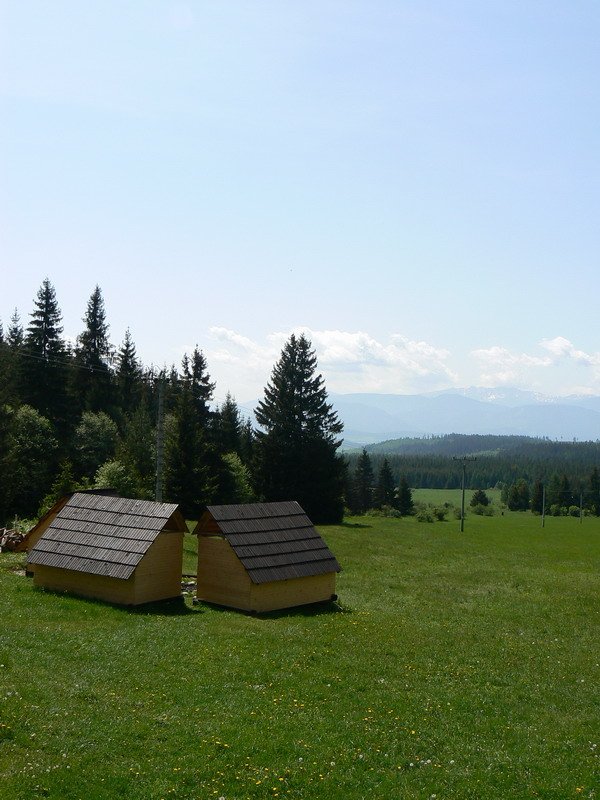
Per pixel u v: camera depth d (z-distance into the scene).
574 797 13.77
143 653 21.36
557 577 53.97
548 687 21.78
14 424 69.69
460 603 39.47
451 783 14.16
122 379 106.00
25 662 19.22
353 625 28.78
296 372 91.62
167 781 13.28
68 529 31.98
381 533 83.25
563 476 187.38
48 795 12.44
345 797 13.27
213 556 31.83
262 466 90.69
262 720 16.41
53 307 88.69
